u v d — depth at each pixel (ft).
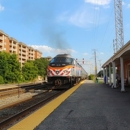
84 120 24.18
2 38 315.58
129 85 82.89
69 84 77.97
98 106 34.06
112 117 25.64
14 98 55.62
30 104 44.11
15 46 371.15
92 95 51.34
